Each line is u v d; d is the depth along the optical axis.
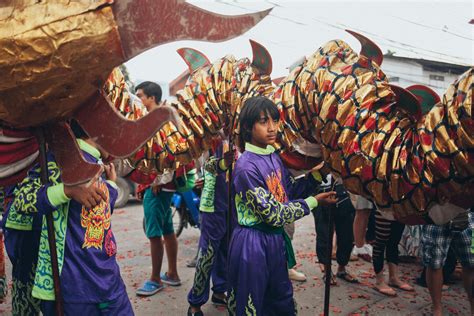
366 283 4.38
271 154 2.46
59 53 1.59
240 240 2.40
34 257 2.22
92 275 2.01
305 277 4.52
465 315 3.63
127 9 1.60
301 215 2.41
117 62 1.66
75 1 1.60
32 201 1.91
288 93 2.43
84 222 2.03
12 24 1.58
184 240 6.24
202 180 3.99
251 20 1.57
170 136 2.69
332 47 2.42
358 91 2.12
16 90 1.66
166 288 4.23
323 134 2.22
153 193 3.94
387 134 2.02
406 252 5.04
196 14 1.59
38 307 2.30
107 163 2.39
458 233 3.46
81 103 1.79
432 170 1.86
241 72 2.82
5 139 1.91
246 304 2.33
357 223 3.88
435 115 1.86
